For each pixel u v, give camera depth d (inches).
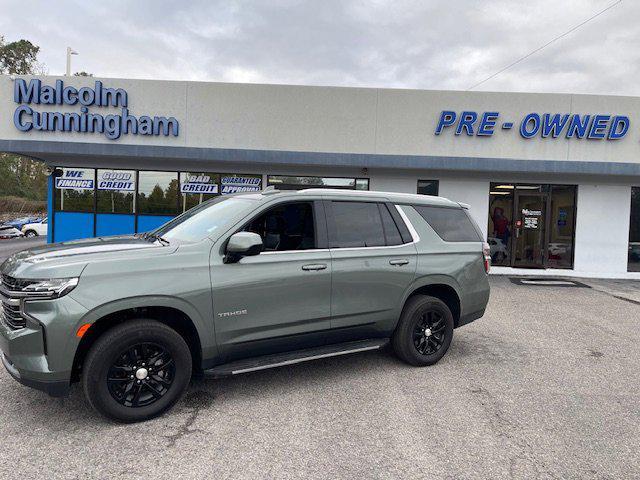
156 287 143.7
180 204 530.6
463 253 216.7
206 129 503.5
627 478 121.0
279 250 170.1
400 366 206.2
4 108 488.7
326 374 194.2
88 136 495.8
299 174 534.6
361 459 127.7
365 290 186.4
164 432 140.3
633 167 498.0
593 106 508.4
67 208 526.0
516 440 140.6
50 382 133.2
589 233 534.0
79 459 124.2
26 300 133.1
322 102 506.3
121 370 141.5
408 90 507.2
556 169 498.3
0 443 132.1
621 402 171.3
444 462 127.0
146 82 497.7
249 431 142.3
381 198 201.6
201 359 155.2
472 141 510.6
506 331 276.1
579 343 252.1
